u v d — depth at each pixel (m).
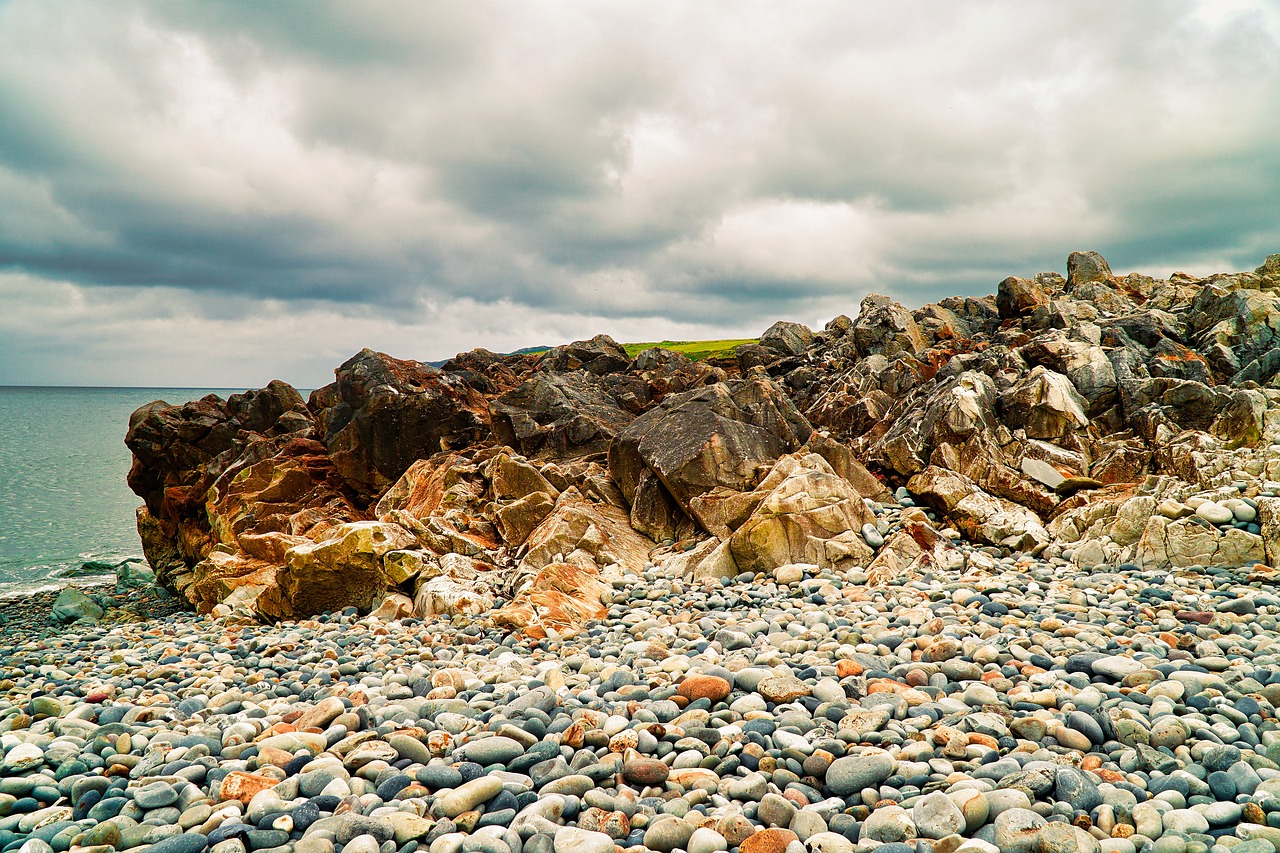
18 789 7.10
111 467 98.62
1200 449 19.58
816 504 18.02
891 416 27.84
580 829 5.87
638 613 14.60
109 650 16.56
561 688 9.58
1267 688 8.00
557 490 24.98
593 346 49.81
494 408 32.16
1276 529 14.79
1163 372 26.08
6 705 10.30
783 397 26.62
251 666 13.25
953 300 45.31
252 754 7.91
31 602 38.88
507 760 7.39
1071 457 21.92
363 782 7.02
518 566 19.47
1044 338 28.52
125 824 6.41
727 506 19.58
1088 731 7.16
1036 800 6.14
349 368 33.88
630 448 23.80
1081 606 12.62
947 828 5.61
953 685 8.81
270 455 34.41
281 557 25.72
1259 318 27.77
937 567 16.50
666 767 6.90
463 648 13.19
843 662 9.38
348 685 10.70
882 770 6.52
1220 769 6.46
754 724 7.70
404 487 28.84
